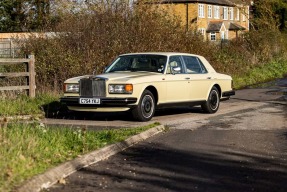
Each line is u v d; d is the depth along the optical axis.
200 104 14.10
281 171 7.54
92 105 12.01
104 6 19.78
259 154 8.72
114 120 12.63
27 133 8.48
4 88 14.05
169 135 10.58
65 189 6.53
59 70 16.70
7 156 6.93
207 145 9.48
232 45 31.45
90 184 6.77
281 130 11.27
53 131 9.05
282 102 17.58
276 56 36.84
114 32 17.95
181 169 7.63
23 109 13.16
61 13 24.08
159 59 13.18
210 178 7.12
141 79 12.09
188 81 13.45
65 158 7.72
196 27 24.16
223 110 15.17
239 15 70.50
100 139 9.30
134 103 11.95
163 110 15.16
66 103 12.37
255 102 17.66
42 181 6.60
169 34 20.33
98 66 17.00
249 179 7.07
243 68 29.34
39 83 16.56
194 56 14.20
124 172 7.43
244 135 10.59
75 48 17.53
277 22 51.41
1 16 42.31
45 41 17.73
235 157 8.48
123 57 13.62
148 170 7.56
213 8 63.41
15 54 18.27
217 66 25.48
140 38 18.53
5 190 5.95
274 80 29.73
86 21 18.19
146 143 9.66
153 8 20.86
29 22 40.19
